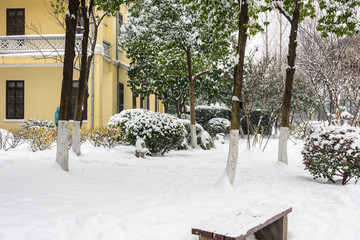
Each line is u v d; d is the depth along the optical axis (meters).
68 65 7.99
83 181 7.17
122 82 21.44
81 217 4.69
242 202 5.85
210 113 25.17
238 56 7.27
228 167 7.17
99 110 17.52
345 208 5.59
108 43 19.11
